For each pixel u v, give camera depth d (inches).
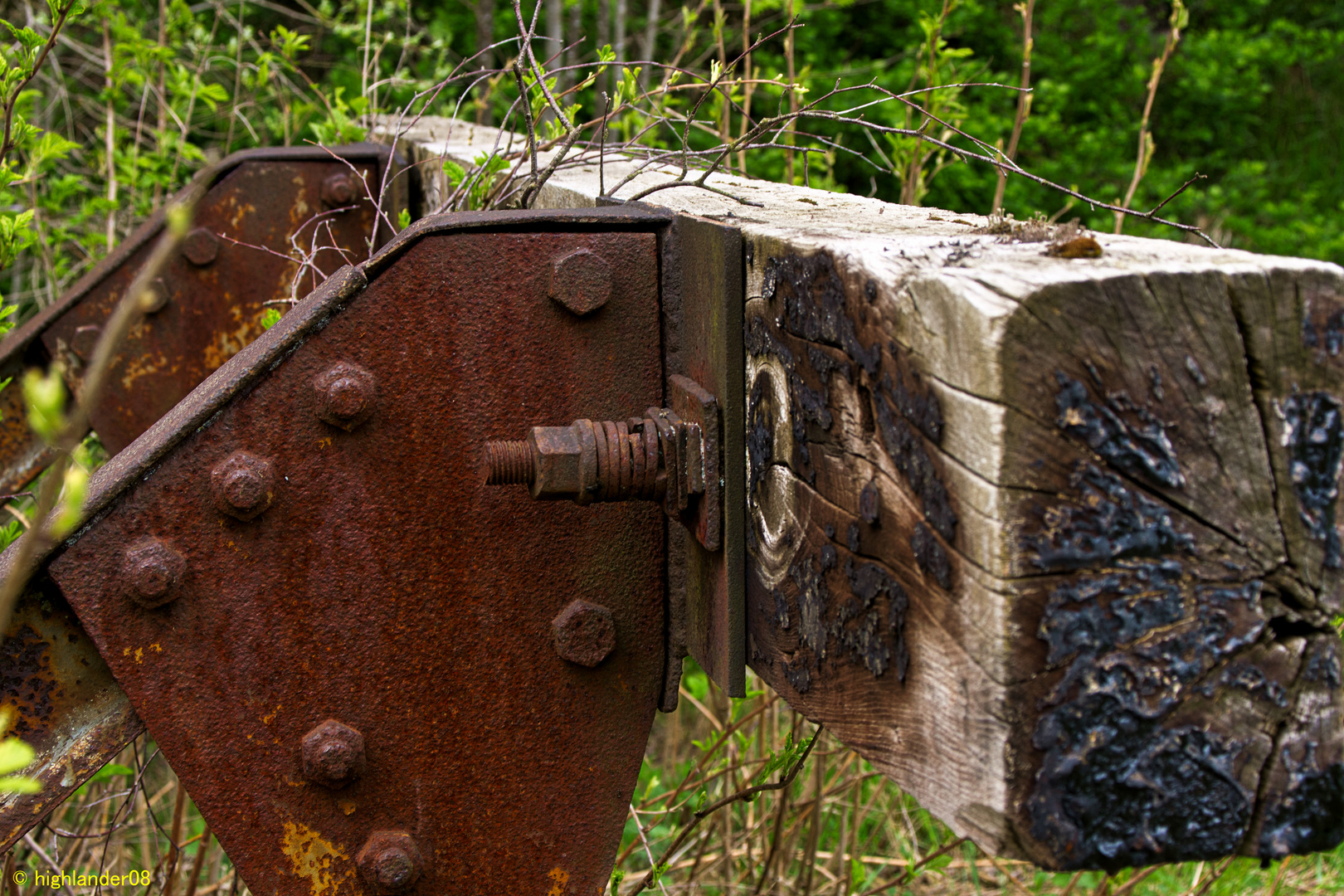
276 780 54.5
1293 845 38.1
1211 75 313.0
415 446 55.1
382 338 54.4
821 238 48.0
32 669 53.4
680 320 58.3
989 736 37.6
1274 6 373.1
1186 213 299.3
